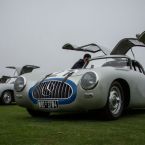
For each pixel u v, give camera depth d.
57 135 3.23
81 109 4.44
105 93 4.35
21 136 3.19
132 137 3.11
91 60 5.69
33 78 4.93
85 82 4.30
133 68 5.50
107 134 3.28
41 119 4.81
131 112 5.78
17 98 4.95
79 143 2.84
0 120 4.67
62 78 4.52
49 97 4.50
